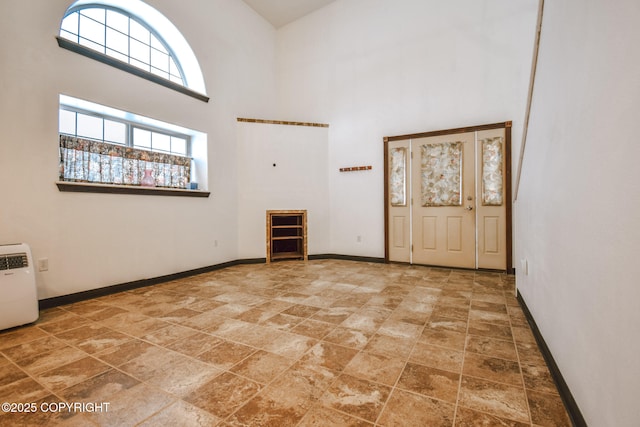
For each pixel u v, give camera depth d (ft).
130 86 11.43
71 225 9.82
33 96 8.91
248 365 5.78
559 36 5.13
